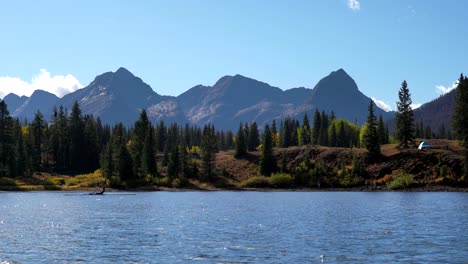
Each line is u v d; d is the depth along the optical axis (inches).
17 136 6781.5
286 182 5492.1
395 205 2997.0
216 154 7293.3
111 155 5689.0
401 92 5610.2
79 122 6624.0
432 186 4766.2
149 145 5876.0
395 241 1489.9
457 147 5620.1
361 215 2354.8
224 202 3442.4
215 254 1290.6
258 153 6555.1
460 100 4795.8
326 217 2271.2
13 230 1819.6
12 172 5753.0
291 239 1547.7
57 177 6053.2
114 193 4950.8
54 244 1469.0
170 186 5625.0
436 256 1247.5
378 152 5487.2
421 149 5442.9
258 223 2027.6
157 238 1587.1
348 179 5275.6
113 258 1246.9
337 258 1229.7
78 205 3169.3
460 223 1963.6
